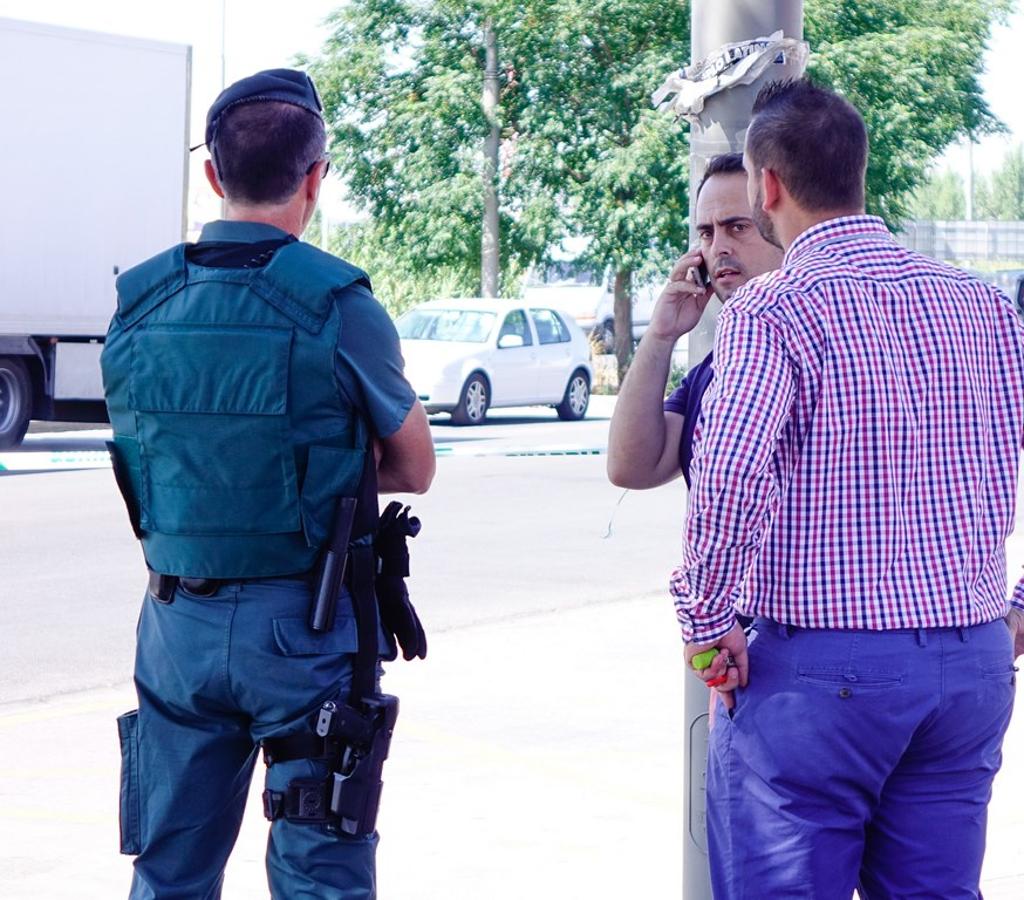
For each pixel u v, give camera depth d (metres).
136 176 19.94
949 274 3.20
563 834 5.66
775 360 3.03
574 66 36.09
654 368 3.60
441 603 10.05
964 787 3.21
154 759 3.52
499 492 15.80
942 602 3.07
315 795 3.38
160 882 3.55
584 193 35.72
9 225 18.81
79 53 19.25
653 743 6.86
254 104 3.48
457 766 6.51
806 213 3.22
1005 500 3.21
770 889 3.14
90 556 11.76
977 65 38.75
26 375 19.50
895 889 3.25
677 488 16.38
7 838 5.63
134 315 3.48
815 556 3.07
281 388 3.32
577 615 9.73
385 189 37.44
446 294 40.19
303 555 3.36
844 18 37.84
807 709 3.07
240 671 3.36
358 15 36.88
